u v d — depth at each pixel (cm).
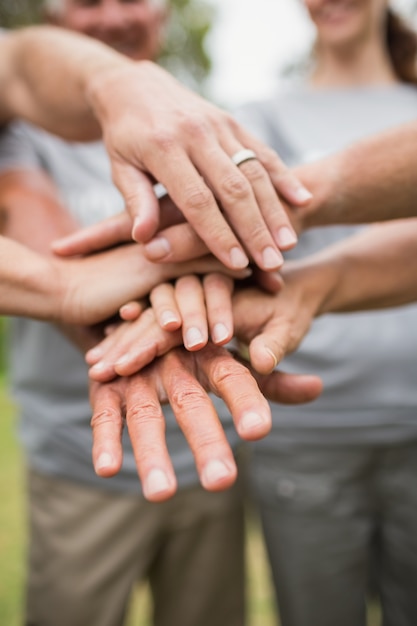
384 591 79
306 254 75
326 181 53
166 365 48
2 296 51
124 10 88
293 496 76
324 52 83
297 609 78
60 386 74
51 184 72
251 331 53
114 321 55
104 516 76
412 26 85
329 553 76
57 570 77
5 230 64
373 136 55
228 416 75
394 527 77
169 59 585
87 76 56
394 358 73
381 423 74
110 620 78
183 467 75
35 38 62
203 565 80
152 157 50
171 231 52
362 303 57
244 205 49
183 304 50
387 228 60
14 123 74
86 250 55
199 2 597
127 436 74
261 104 82
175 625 83
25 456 79
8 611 97
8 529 121
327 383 74
